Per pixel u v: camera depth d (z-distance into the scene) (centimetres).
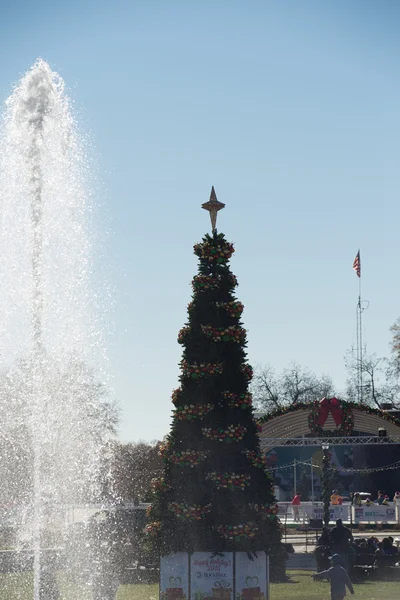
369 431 4294
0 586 2466
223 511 2053
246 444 2109
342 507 4628
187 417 2092
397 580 2956
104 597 2166
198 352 2127
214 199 2211
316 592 2584
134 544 2920
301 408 4038
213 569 2048
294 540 4106
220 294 2158
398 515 4562
